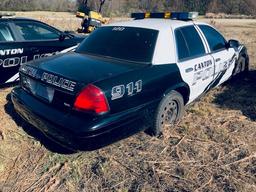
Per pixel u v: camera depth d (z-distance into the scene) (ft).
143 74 12.50
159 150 13.41
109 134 11.32
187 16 15.80
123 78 11.77
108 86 11.20
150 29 14.16
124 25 14.99
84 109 10.97
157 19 16.05
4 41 18.42
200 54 16.05
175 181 11.51
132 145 13.71
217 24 77.41
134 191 10.96
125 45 13.85
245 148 13.73
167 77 13.44
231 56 19.35
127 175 11.76
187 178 11.68
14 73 19.13
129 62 13.06
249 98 19.54
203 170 12.17
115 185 11.22
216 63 17.22
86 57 13.60
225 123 16.10
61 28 57.57
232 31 60.49
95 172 11.89
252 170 12.23
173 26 14.75
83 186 11.16
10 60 18.61
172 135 14.64
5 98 18.24
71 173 11.79
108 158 12.70
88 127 10.82
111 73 11.81
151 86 12.73
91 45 14.69
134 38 13.98
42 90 12.48
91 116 10.94
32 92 13.03
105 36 14.76
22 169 11.99
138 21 15.51
